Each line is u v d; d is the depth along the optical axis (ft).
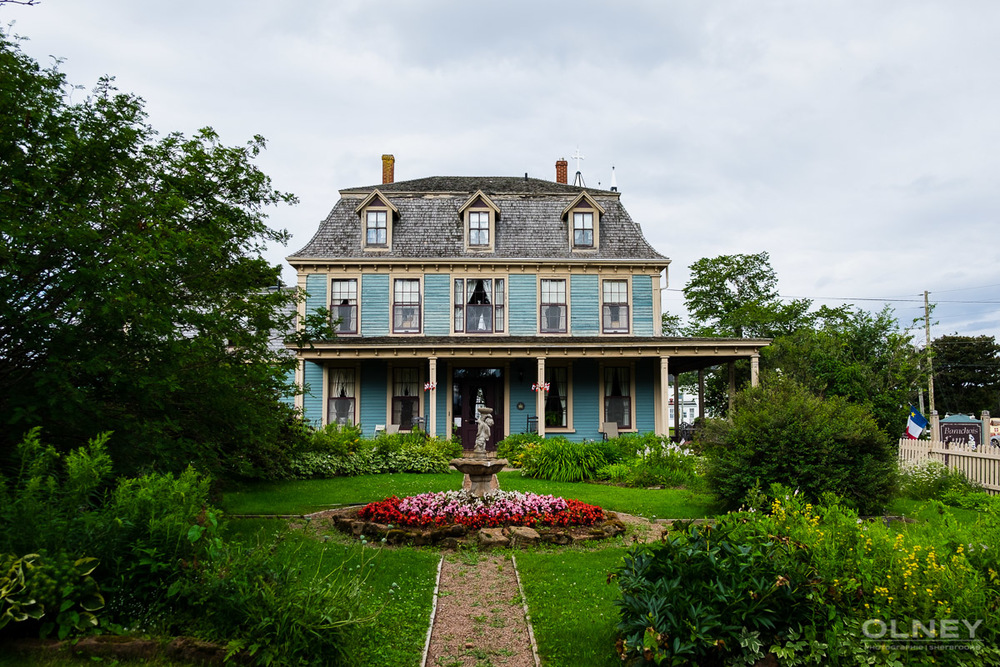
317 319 30.50
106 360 22.44
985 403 169.27
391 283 76.95
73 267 21.70
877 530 17.30
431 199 81.41
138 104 25.80
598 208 79.00
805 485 34.63
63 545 17.01
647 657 14.99
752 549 16.35
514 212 80.94
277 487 46.14
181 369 24.79
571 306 77.56
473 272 77.61
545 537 29.58
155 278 22.47
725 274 122.21
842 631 14.88
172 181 26.50
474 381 78.28
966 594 14.73
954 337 180.14
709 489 37.88
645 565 16.43
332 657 16.43
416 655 17.65
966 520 34.96
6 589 15.47
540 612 20.59
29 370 22.99
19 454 20.72
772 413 37.50
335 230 78.74
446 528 29.71
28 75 22.79
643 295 78.38
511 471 59.36
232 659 15.69
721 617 15.21
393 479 51.26
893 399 78.64
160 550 17.48
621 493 45.29
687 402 202.08
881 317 87.61
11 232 19.57
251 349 28.17
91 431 22.90
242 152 28.89
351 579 21.20
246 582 16.71
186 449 25.38
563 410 77.30
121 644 15.67
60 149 22.81
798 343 87.81
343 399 76.33
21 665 14.89
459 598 22.36
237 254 29.17
